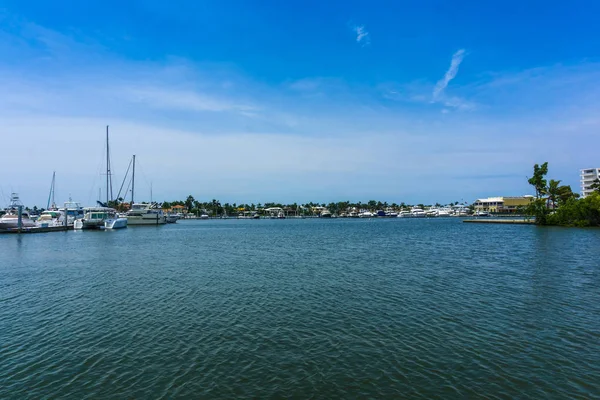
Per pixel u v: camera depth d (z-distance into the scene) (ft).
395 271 110.63
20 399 39.34
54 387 41.75
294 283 93.71
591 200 305.53
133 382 42.68
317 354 49.60
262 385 41.83
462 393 39.78
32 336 56.90
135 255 154.71
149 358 48.85
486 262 127.34
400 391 40.32
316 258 143.13
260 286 90.33
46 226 312.09
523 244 187.01
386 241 221.25
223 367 46.11
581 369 44.88
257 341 54.29
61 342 54.44
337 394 39.88
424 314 66.18
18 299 78.84
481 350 50.42
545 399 38.58
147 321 63.57
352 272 109.50
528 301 74.33
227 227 462.19
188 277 102.89
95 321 63.77
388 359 47.85
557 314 65.77
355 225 498.28
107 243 212.64
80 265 125.90
